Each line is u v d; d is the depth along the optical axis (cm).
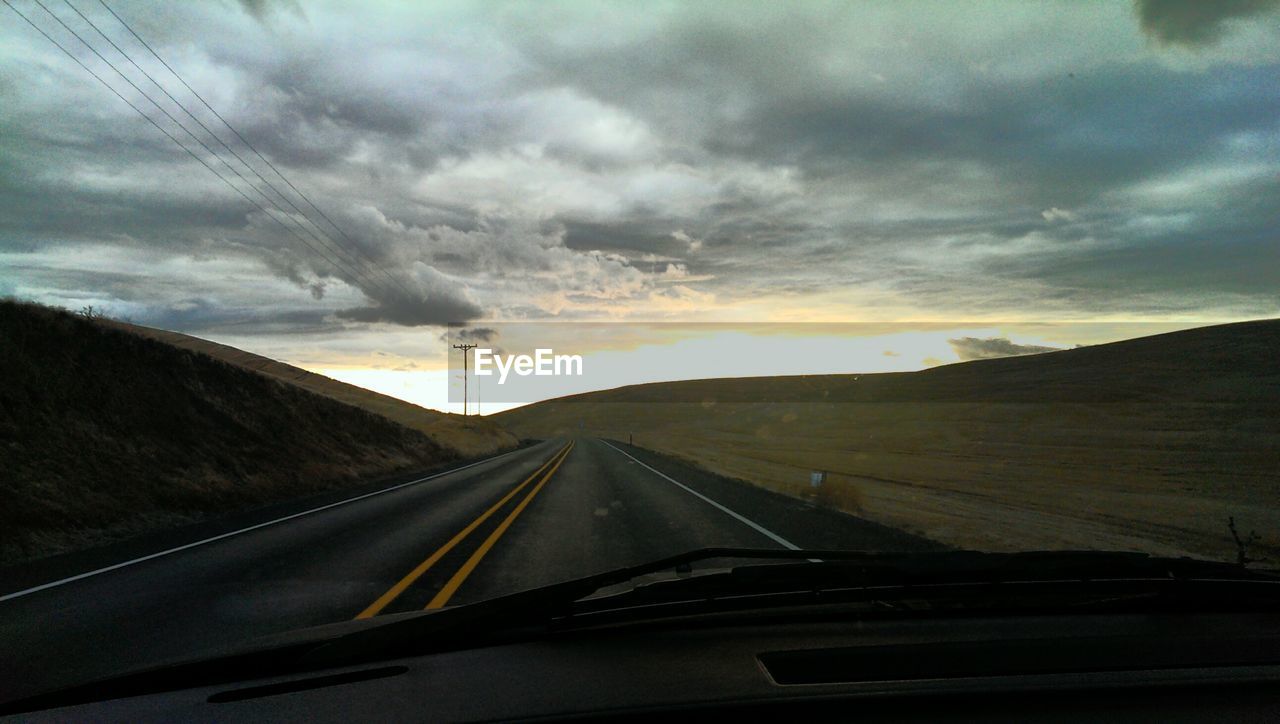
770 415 12406
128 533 1090
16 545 907
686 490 1772
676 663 251
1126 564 330
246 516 1289
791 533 1012
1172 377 8188
